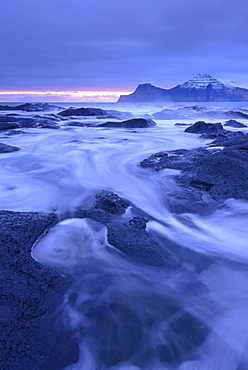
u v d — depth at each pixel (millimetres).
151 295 2844
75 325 2445
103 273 3125
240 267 3381
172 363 2193
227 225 4426
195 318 2582
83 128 17344
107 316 2562
